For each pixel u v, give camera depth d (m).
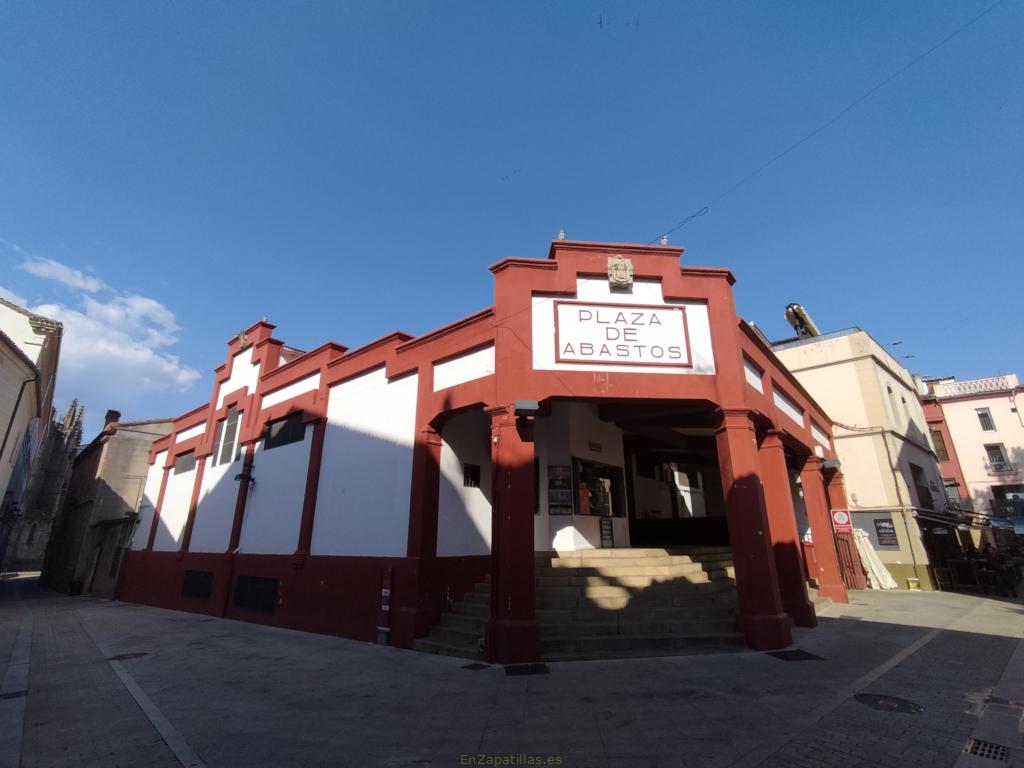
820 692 5.86
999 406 26.50
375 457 10.82
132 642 10.39
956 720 4.96
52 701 6.24
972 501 26.19
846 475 18.05
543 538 11.37
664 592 9.58
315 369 13.09
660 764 4.15
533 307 9.19
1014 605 12.61
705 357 9.12
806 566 15.34
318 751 4.57
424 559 9.28
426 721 5.26
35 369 15.41
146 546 20.05
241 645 9.71
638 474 16.92
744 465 8.56
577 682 6.45
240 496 14.60
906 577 16.38
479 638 8.27
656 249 9.65
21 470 22.53
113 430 27.25
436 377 10.14
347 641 9.74
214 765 4.32
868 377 18.28
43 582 32.97
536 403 8.27
